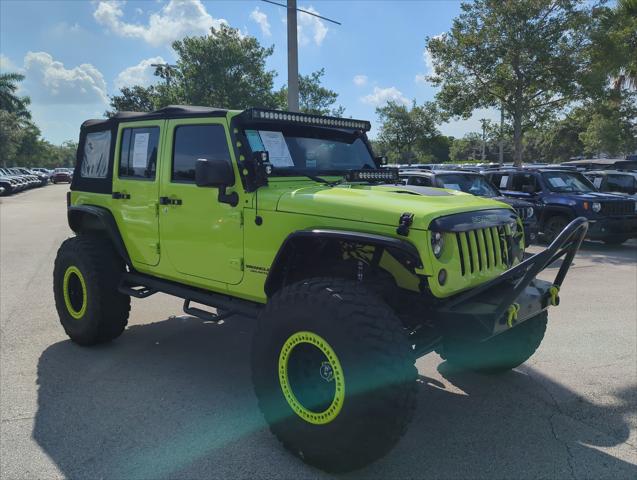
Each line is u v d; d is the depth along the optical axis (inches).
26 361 181.9
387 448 107.2
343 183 156.5
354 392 104.9
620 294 272.5
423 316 131.9
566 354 188.7
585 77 584.7
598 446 128.1
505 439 131.4
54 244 450.9
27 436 131.5
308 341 113.6
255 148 144.5
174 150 161.2
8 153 1895.9
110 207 185.3
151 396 154.6
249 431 134.7
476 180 399.9
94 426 136.8
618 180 533.0
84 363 180.4
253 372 126.3
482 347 163.2
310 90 1130.0
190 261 158.1
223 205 145.5
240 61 968.3
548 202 431.2
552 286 135.6
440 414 144.9
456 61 643.5
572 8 581.0
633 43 654.5
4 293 278.2
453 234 119.5
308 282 117.9
